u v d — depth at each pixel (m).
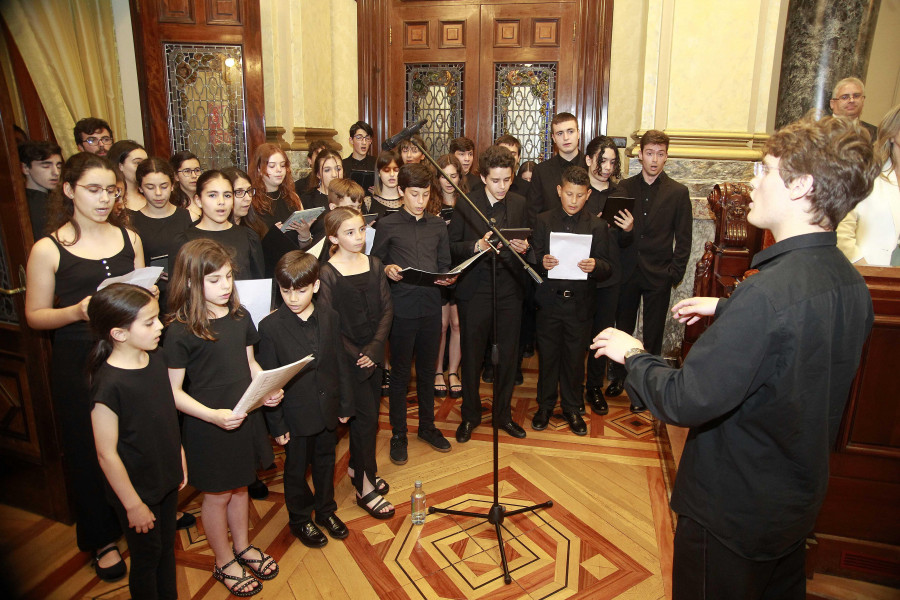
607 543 2.30
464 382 3.08
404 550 2.26
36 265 1.97
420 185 2.71
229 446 1.91
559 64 5.02
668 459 2.87
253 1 3.96
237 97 4.12
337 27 5.05
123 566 2.14
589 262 2.94
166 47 4.06
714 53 3.85
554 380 3.22
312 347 2.12
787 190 1.13
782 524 1.16
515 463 2.91
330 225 2.32
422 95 5.30
